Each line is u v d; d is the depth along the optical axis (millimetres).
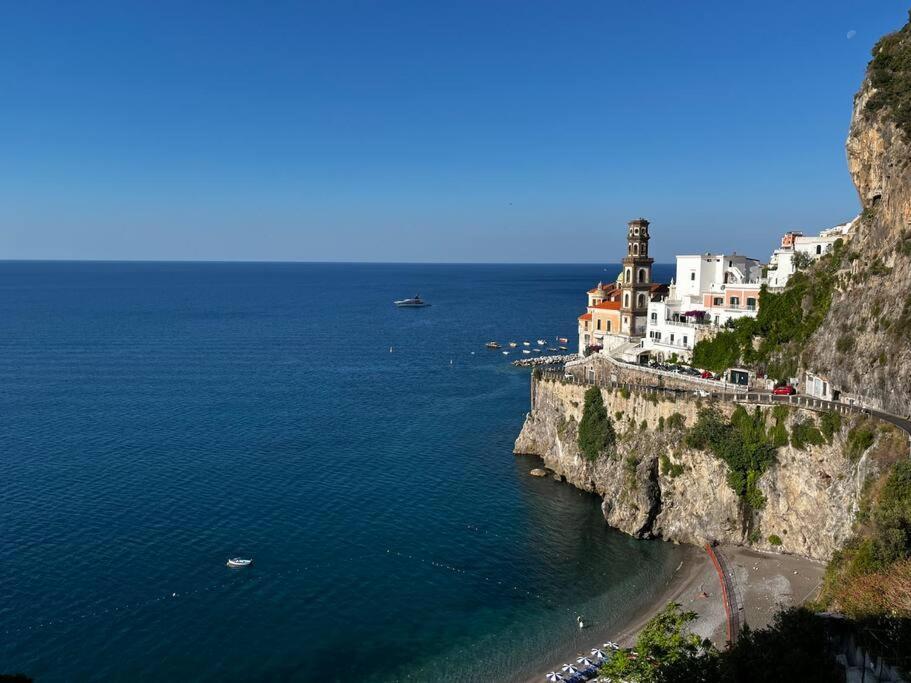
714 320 99938
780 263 95812
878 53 78812
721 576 64625
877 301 69250
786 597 59688
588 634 57719
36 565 64938
